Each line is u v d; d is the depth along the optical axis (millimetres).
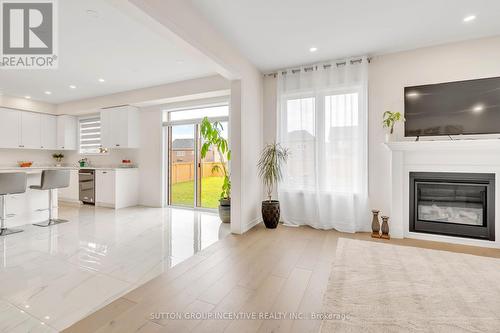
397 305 1813
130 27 2826
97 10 2502
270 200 3973
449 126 3139
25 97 5879
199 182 5402
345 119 3656
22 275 2324
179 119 5570
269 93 4305
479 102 3010
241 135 3586
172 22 2254
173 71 4238
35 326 1615
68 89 5250
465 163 3092
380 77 3562
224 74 3398
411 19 2711
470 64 3127
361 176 3607
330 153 3764
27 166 6266
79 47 3309
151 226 4070
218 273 2367
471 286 2070
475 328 1565
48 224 4113
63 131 6508
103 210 5273
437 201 3336
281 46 3342
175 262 2639
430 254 2762
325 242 3217
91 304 1864
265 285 2146
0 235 3529
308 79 3945
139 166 5855
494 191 2973
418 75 3367
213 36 2889
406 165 3379
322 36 3086
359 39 3156
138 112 5793
